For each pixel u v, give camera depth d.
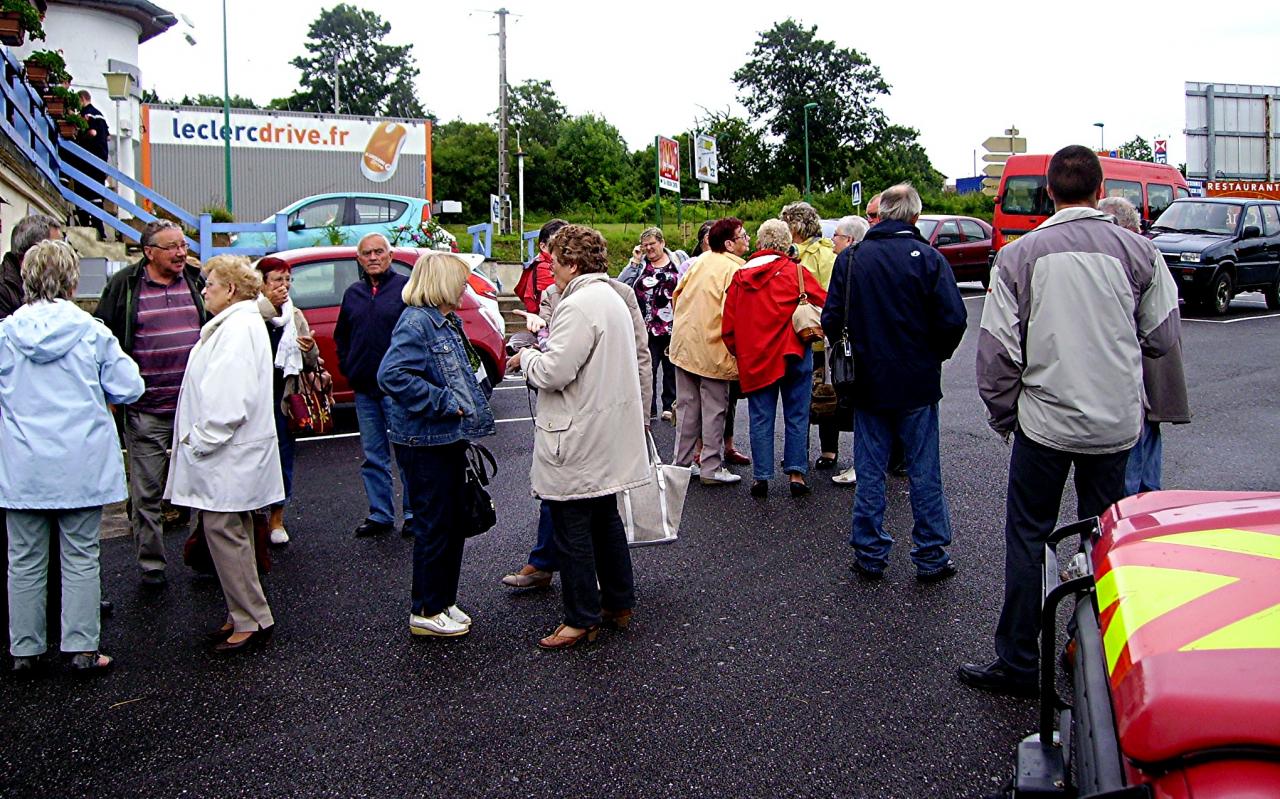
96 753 3.76
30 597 4.39
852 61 68.06
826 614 4.88
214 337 4.55
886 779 3.44
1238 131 32.94
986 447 8.24
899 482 7.32
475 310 9.61
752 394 6.81
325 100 88.50
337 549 6.10
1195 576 2.23
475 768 3.59
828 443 7.71
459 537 4.74
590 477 4.46
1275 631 1.93
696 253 9.42
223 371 4.48
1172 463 7.60
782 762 3.57
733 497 6.95
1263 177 33.41
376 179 34.59
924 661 4.34
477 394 4.65
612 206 48.00
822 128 65.56
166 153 32.41
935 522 5.23
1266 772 1.69
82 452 4.30
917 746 3.65
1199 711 1.78
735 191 56.44
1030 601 3.93
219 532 4.57
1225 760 1.73
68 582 4.38
